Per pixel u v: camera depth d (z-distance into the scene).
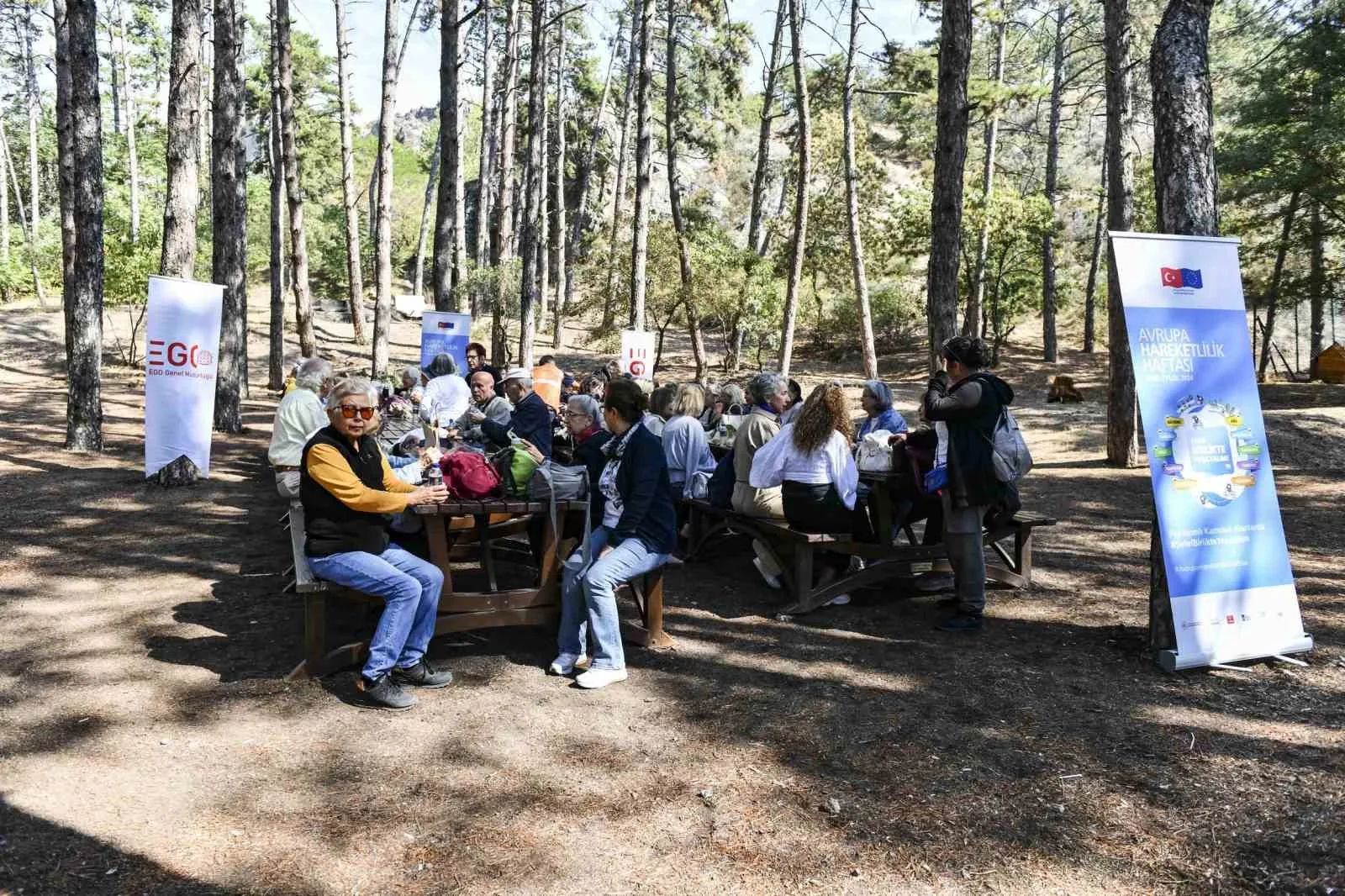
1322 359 21.42
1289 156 20.98
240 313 13.84
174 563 6.55
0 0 36.16
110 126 45.38
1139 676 4.58
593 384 11.47
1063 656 4.90
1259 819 3.18
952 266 9.80
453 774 3.55
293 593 5.85
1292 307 25.09
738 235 43.62
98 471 10.07
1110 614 5.67
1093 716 4.08
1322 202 21.58
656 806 3.34
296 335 28.89
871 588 6.33
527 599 4.91
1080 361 29.34
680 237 24.05
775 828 3.19
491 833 3.14
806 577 5.64
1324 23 19.00
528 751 3.76
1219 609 4.68
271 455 6.18
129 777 3.46
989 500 5.13
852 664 4.79
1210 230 4.88
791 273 21.16
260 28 37.38
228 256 13.30
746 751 3.77
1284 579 4.83
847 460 5.61
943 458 5.23
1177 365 4.66
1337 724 3.94
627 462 4.69
